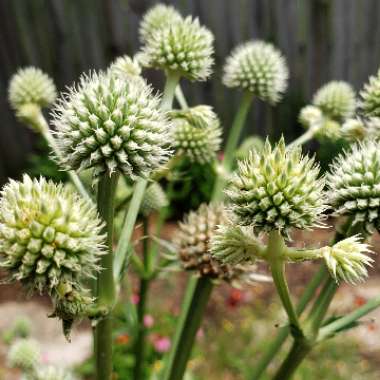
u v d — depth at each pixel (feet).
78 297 0.29
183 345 0.40
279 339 0.40
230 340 1.14
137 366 0.52
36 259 0.28
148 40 0.49
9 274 0.29
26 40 1.45
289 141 1.53
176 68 0.45
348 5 1.44
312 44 1.47
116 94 0.31
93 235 0.29
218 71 1.47
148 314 1.09
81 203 0.30
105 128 0.31
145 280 0.51
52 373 0.45
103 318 0.31
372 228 0.34
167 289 1.27
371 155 0.35
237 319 1.20
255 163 0.30
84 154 0.31
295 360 0.36
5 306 1.25
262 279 0.40
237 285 0.40
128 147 0.31
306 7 1.44
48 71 1.48
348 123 0.43
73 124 0.31
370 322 0.36
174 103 1.10
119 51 1.48
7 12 1.42
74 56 1.48
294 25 1.45
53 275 0.28
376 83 0.44
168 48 0.45
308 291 0.37
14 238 0.28
